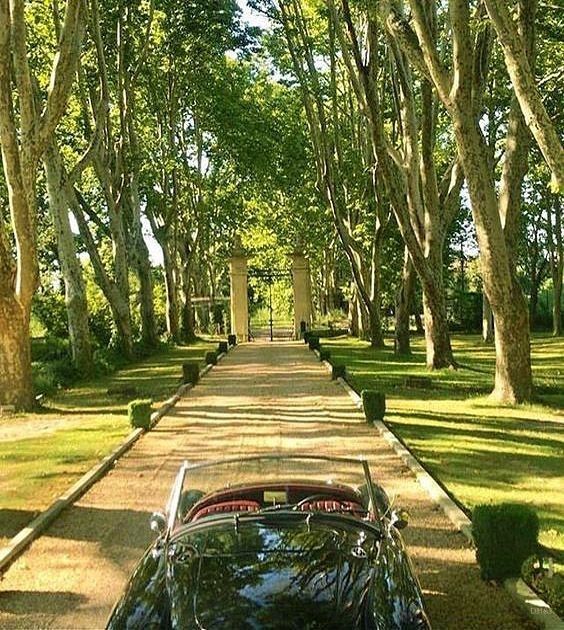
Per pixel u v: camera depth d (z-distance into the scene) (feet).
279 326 304.91
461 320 245.04
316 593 16.78
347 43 116.98
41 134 73.56
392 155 106.42
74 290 109.09
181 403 79.92
